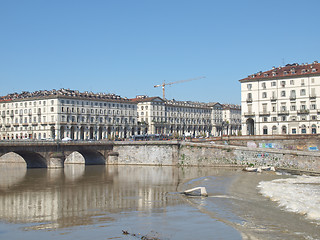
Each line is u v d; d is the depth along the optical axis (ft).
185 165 332.80
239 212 129.70
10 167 355.97
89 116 593.42
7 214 133.08
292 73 393.50
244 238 98.84
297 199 150.30
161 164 347.97
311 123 376.89
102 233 106.42
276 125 394.52
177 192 180.45
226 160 310.04
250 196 163.12
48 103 559.38
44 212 136.15
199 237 101.04
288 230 105.50
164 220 120.47
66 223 118.62
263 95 403.54
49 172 298.35
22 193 184.85
